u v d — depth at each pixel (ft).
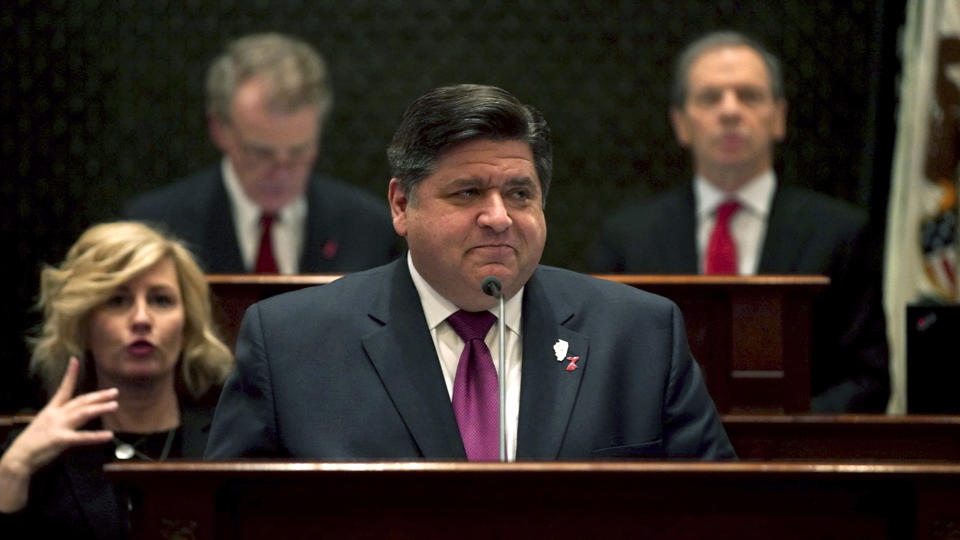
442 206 22.99
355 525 19.83
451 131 22.77
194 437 30.58
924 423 31.37
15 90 59.93
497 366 23.93
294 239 43.98
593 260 43.11
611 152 61.11
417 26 61.16
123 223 31.50
